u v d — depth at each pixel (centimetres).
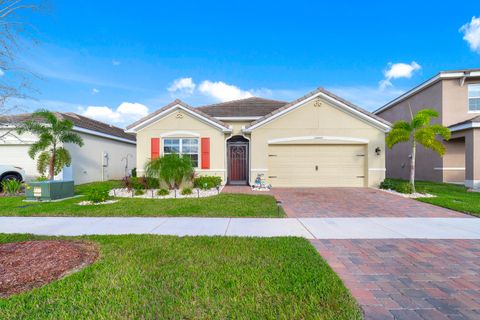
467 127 1384
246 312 296
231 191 1262
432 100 1741
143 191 1193
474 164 1370
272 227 657
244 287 350
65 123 1335
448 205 893
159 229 640
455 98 1634
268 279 370
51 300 319
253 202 959
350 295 328
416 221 717
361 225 676
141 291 340
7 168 1323
